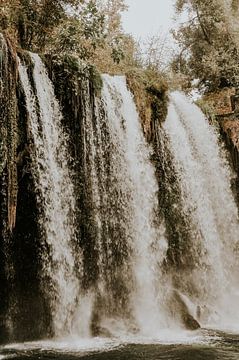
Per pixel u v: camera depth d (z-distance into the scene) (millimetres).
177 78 18531
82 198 12000
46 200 11172
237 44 21094
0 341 10172
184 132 16125
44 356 8555
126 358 8195
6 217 10203
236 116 18328
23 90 10930
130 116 13930
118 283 12336
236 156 17953
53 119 11609
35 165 10977
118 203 12938
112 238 12555
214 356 8273
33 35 14812
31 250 10930
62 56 11969
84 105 12438
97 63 15688
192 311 12023
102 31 13984
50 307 10953
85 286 11672
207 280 14812
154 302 12445
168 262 13867
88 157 12383
